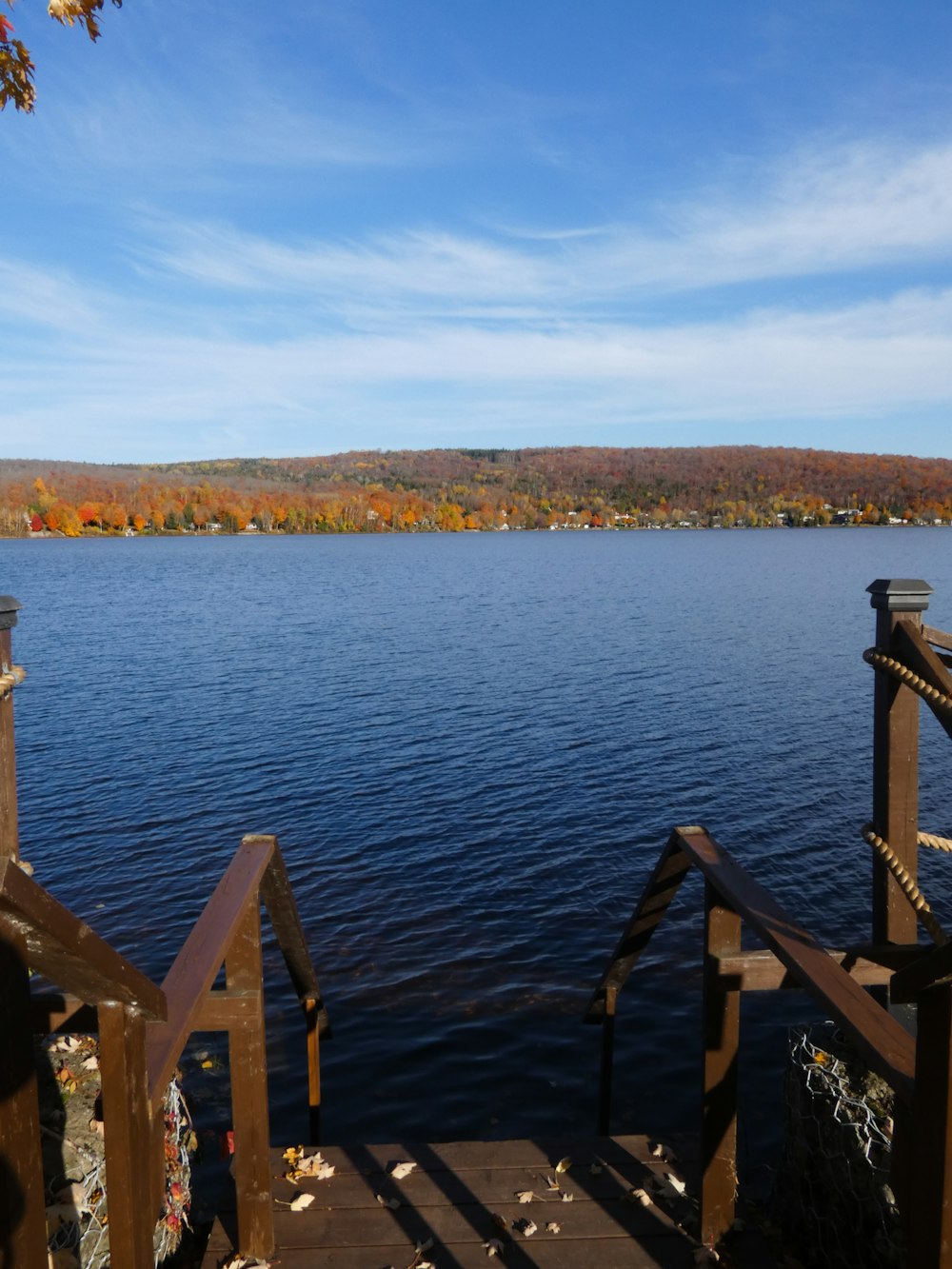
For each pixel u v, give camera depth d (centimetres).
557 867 1234
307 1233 339
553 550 11956
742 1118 660
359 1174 376
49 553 11800
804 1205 339
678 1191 356
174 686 2609
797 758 1778
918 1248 173
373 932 1038
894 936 319
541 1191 362
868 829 318
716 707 2252
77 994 163
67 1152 291
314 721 2138
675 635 3656
